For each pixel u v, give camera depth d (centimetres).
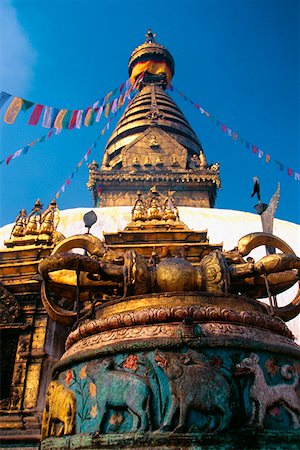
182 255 1178
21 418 916
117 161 4425
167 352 489
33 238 1217
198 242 1283
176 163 4250
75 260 620
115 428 464
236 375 479
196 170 4081
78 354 540
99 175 3997
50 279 706
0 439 872
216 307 550
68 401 519
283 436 454
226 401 452
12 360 1038
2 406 964
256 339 524
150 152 4316
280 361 518
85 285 694
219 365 483
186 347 494
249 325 550
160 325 527
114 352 509
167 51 5366
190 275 616
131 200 3931
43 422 559
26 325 1042
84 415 495
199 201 3981
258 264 638
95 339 549
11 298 1077
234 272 639
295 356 537
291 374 512
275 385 491
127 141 4622
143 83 5297
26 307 1074
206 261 636
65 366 562
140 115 4788
